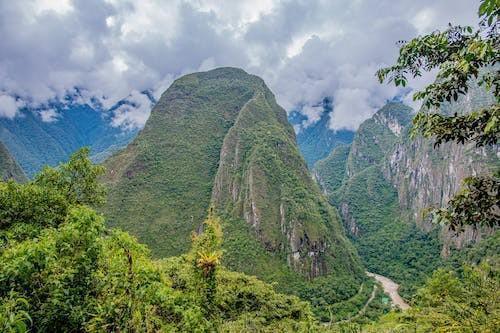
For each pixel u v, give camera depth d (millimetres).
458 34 5645
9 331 4086
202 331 7438
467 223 5438
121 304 6508
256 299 36500
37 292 5793
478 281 9867
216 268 12383
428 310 11867
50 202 14461
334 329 24188
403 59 6176
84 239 6699
